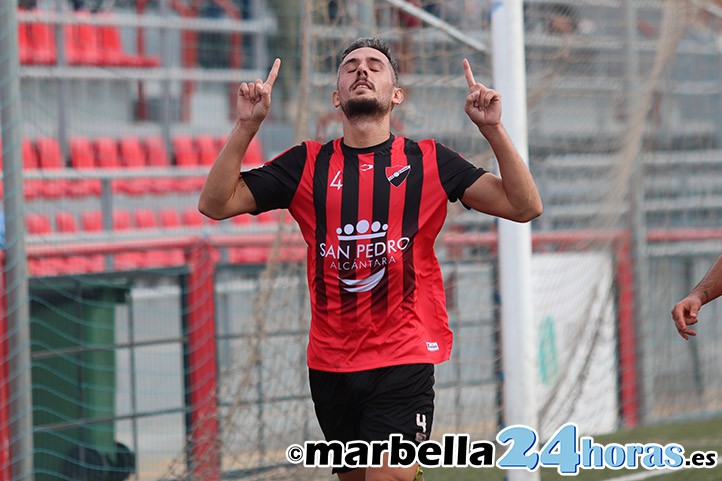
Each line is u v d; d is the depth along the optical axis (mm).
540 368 29609
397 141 13336
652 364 33000
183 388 24781
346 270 13031
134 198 38781
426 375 13297
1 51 18203
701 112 38125
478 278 27484
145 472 23766
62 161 35906
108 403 23328
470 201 13023
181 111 43906
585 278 31109
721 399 34438
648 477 23391
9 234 18172
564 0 34625
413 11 23875
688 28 35438
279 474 22562
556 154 36156
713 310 34750
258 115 12352
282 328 24047
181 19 41031
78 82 39906
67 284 22828
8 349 18172
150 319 24359
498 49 19359
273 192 13148
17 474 18000
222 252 28094
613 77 35562
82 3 39469
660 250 33812
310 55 23312
